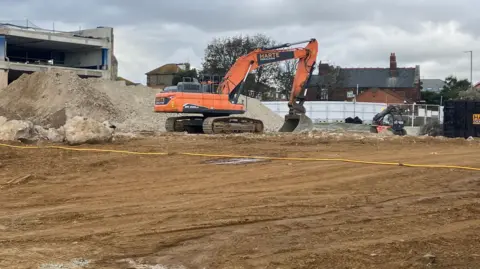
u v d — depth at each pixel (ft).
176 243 22.54
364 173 40.14
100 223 26.04
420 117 152.66
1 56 164.14
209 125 84.28
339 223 25.61
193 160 47.39
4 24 172.04
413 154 52.90
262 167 43.06
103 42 190.19
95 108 111.96
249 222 25.93
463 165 44.21
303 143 65.00
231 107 86.69
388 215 27.30
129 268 19.45
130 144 61.41
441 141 70.18
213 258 20.54
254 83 217.97
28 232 24.48
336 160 46.83
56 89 113.09
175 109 83.56
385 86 293.64
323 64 273.95
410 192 33.37
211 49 222.48
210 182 36.81
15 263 19.81
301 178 38.19
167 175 39.81
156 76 299.79
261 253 21.01
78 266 19.61
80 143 59.47
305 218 26.63
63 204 30.63
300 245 21.99
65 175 40.29
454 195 32.42
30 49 198.39
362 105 183.01
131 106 123.13
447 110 93.15
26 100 113.91
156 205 29.84
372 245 21.88
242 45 218.59
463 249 21.36
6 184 36.70
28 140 60.80
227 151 55.06
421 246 21.75
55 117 103.60
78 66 198.90
